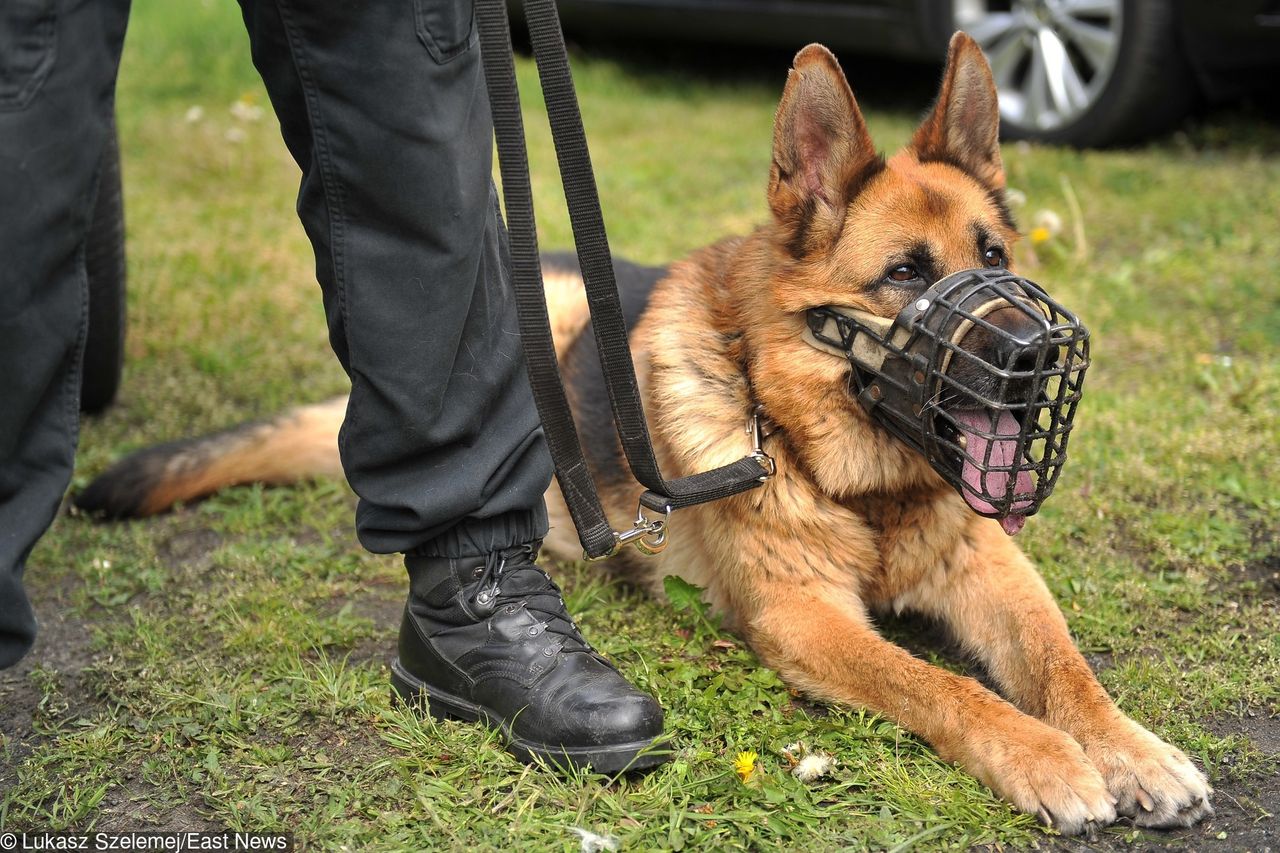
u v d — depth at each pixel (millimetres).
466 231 2150
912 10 7316
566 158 2232
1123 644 2863
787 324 2826
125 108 8352
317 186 2146
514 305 2451
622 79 9242
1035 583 2914
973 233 2740
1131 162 6676
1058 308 2398
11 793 2273
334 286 2197
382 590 3223
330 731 2521
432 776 2338
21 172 1836
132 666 2764
